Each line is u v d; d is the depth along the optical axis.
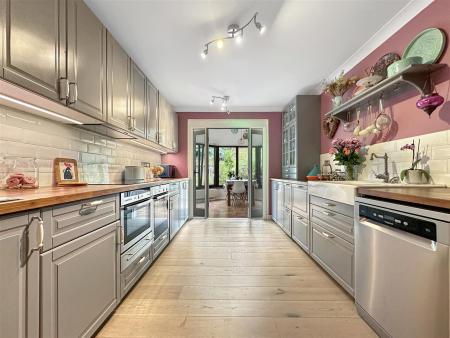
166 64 2.89
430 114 1.73
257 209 5.08
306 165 3.90
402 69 1.72
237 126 5.02
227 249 3.01
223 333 1.46
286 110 4.68
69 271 1.17
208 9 1.89
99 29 1.85
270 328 1.51
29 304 0.94
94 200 1.40
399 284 1.21
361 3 1.85
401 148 2.03
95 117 1.78
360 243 1.56
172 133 4.56
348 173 2.67
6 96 1.28
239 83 3.54
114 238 1.64
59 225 1.11
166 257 2.74
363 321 1.57
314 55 2.68
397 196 1.24
